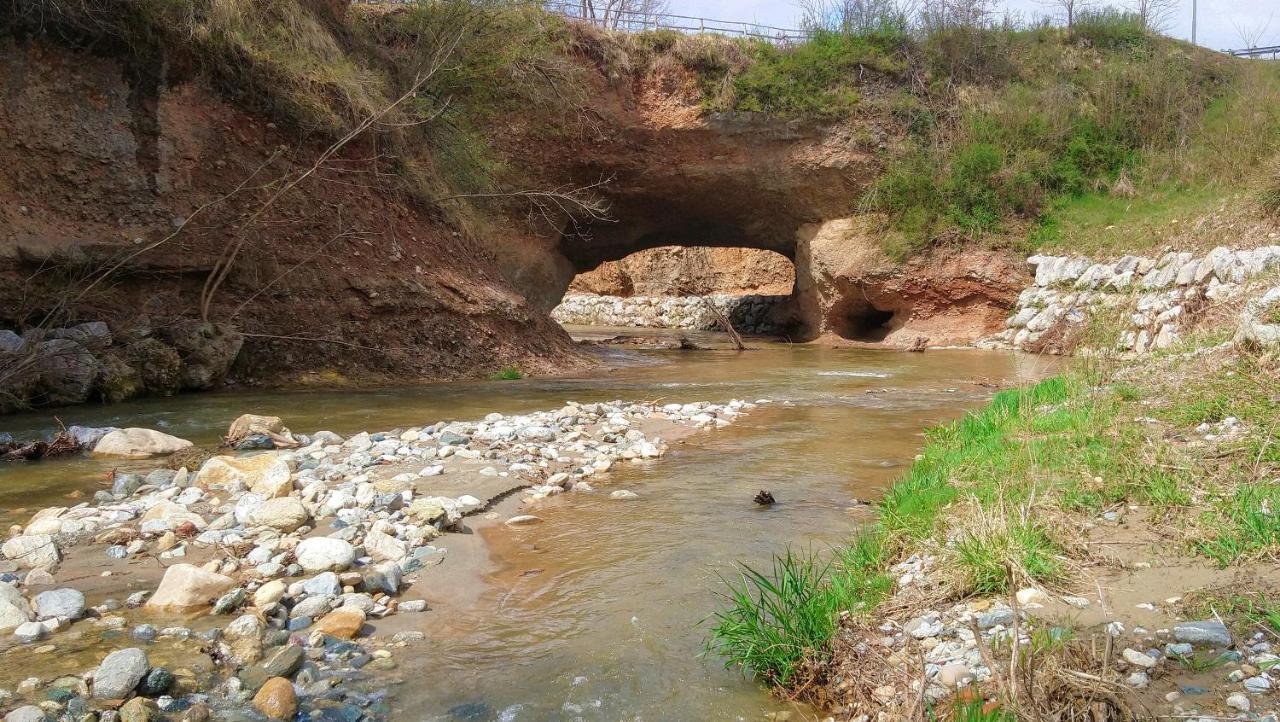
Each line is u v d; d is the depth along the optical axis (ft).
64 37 42.52
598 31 76.43
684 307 119.14
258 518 18.37
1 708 10.81
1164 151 77.87
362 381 47.65
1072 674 10.22
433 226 57.11
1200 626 11.37
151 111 44.73
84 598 14.57
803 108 80.38
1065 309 65.62
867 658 12.30
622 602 15.16
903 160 81.46
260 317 46.29
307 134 50.08
